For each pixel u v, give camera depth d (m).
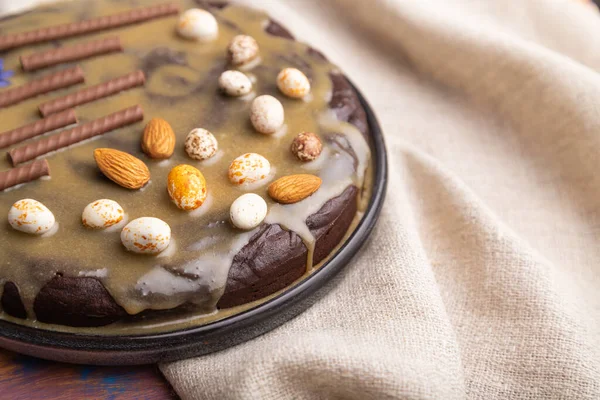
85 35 0.49
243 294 0.41
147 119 0.45
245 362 0.40
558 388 0.42
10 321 0.40
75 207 0.41
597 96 0.50
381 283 0.44
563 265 0.48
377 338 0.42
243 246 0.41
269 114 0.44
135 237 0.39
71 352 0.40
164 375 0.41
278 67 0.48
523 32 0.59
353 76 0.58
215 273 0.40
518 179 0.52
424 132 0.55
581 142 0.50
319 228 0.42
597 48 0.57
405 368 0.40
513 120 0.54
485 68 0.54
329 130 0.45
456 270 0.47
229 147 0.44
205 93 0.46
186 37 0.49
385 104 0.56
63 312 0.40
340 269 0.43
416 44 0.57
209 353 0.41
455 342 0.42
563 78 0.51
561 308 0.44
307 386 0.41
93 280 0.39
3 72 0.47
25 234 0.40
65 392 0.41
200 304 0.40
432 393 0.40
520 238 0.47
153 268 0.40
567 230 0.49
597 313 0.45
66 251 0.40
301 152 0.43
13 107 0.45
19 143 0.44
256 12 0.52
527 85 0.53
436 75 0.57
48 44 0.49
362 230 0.43
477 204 0.48
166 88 0.47
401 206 0.47
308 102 0.46
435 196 0.50
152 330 0.40
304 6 0.61
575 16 0.58
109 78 0.47
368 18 0.59
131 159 0.42
